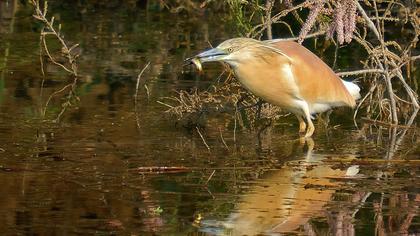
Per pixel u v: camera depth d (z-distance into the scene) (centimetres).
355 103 1419
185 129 1323
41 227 935
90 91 1533
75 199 1018
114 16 2155
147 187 1062
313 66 1312
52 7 2219
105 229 933
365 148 1247
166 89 1544
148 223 949
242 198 1027
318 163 1169
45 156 1173
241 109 1417
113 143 1239
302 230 932
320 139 1294
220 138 1280
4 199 1015
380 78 1474
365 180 1097
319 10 1270
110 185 1066
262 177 1107
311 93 1314
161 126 1335
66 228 934
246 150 1224
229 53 1285
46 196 1024
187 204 1005
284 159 1184
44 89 1539
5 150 1196
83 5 2253
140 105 1447
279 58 1291
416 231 930
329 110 1433
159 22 2095
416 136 1317
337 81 1348
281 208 994
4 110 1402
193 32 1992
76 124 1333
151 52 1814
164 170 1127
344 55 1744
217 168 1139
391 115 1395
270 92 1309
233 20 1625
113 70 1677
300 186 1070
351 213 982
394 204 1010
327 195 1041
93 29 2014
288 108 1329
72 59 1636
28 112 1394
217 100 1422
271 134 1312
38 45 1861
